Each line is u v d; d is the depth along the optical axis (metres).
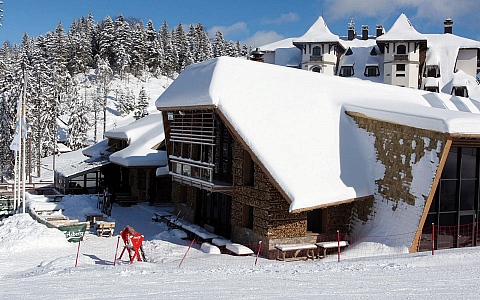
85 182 34.91
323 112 19.89
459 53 69.38
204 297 8.49
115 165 35.12
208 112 20.08
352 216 18.84
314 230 18.47
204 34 134.75
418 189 16.17
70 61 103.06
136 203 30.59
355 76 71.06
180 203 25.14
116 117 84.31
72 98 77.81
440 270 10.57
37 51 89.94
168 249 18.45
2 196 32.59
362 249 16.88
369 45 76.00
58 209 26.36
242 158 18.84
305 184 16.12
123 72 104.38
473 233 18.36
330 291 8.70
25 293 9.70
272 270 12.22
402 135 17.20
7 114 47.28
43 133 63.59
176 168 23.38
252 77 20.05
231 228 19.58
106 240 20.44
